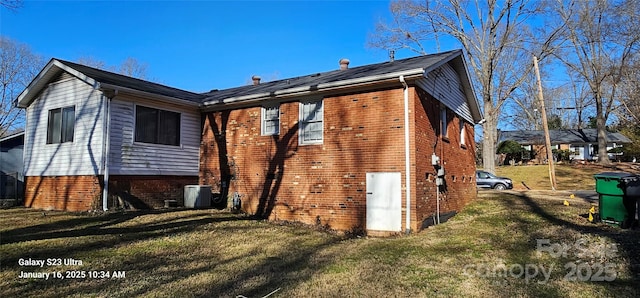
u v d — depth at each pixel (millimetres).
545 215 11055
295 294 5250
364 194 10758
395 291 5363
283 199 12133
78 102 12359
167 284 5613
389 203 10367
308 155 11805
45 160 13109
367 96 10992
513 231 9242
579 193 18828
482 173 25797
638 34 27594
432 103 11812
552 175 22016
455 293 5262
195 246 8047
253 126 13078
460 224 10969
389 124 10570
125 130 11945
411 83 10344
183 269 6398
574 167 33375
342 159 11211
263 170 12680
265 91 12867
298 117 12109
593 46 33000
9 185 14602
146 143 12477
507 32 26906
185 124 13812
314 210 11508
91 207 11391
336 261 7074
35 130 13680
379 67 12969
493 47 27578
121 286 5469
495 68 29688
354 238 9711
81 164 11938
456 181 13734
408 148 10227
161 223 10148
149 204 12422
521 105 49688
